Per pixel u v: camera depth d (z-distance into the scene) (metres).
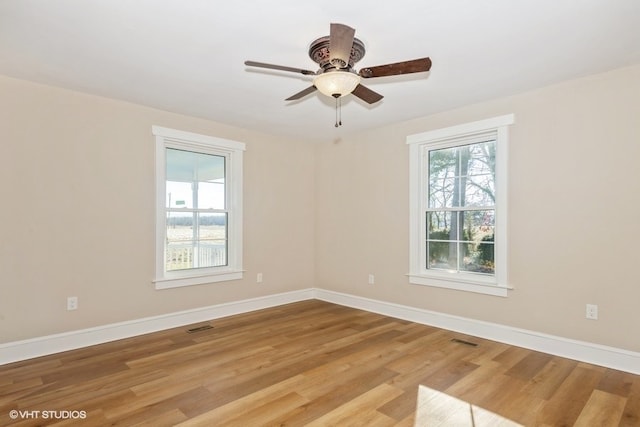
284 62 2.72
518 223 3.33
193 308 4.06
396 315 4.29
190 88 3.22
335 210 5.04
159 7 2.01
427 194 4.10
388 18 2.12
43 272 3.12
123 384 2.54
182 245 4.06
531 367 2.84
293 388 2.49
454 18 2.12
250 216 4.60
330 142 5.12
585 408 2.24
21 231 3.02
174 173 4.01
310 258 5.30
